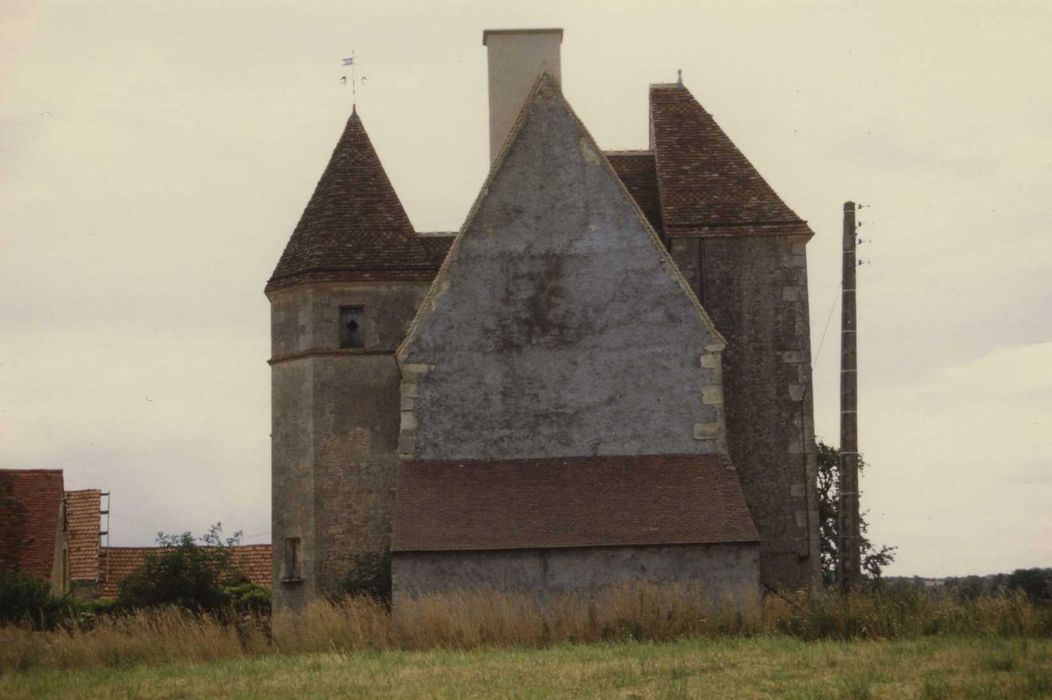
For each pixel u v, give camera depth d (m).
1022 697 61.12
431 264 116.69
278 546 115.25
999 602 84.56
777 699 62.16
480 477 99.00
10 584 115.38
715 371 102.06
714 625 85.06
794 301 110.12
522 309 102.69
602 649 78.50
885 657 72.06
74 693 70.56
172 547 134.62
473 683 67.25
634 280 103.06
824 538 140.62
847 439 100.19
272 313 118.25
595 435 101.25
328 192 119.81
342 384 114.62
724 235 110.56
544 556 93.81
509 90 120.94
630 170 120.12
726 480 98.75
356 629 85.69
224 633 88.56
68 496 184.50
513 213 103.75
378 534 113.12
